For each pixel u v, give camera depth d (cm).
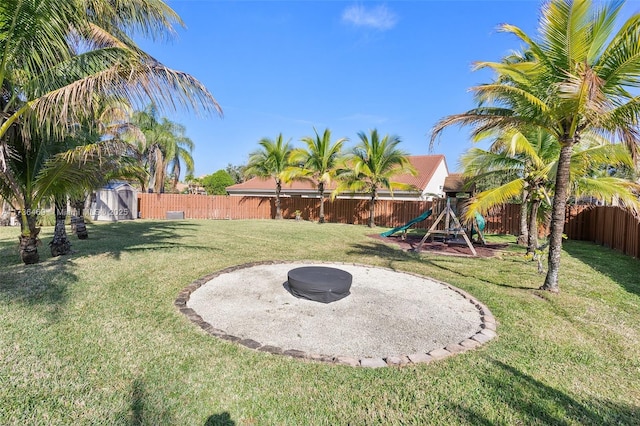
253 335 377
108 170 701
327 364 306
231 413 233
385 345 362
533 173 849
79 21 491
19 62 464
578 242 1330
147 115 2162
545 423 235
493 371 303
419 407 247
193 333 361
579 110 480
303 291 502
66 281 507
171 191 3209
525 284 618
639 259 898
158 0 622
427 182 2072
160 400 244
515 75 567
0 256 682
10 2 392
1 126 479
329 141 1861
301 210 2186
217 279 592
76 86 424
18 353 300
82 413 228
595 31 475
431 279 642
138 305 438
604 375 303
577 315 455
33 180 593
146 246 863
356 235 1330
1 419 218
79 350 312
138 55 496
